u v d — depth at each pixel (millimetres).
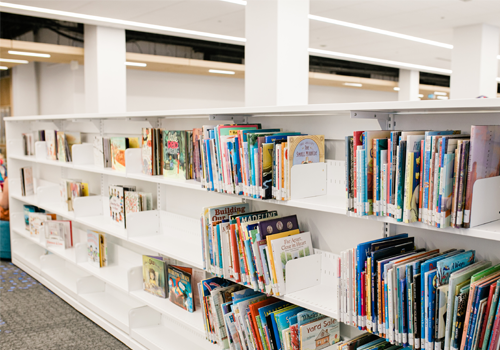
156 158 2850
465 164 1300
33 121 4996
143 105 8391
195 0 4684
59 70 7879
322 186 2086
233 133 2156
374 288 1554
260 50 3234
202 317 2590
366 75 9711
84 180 4203
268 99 3186
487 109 1488
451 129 1702
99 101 5922
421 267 1404
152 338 2891
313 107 1733
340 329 2193
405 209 1418
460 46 5984
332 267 2133
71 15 5270
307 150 2008
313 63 8727
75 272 4227
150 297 2936
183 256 2578
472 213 1315
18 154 4953
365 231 2025
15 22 5566
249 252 2023
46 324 3352
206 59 7418
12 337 3113
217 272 2252
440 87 11211
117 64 6059
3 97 8742
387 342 1707
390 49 7586
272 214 2291
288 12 3148
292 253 2045
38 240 4352
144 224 3100
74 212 3686
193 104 9141
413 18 5484
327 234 2193
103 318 3320
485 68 5895
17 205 4965
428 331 1388
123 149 3115
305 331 1921
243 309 2123
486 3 4820
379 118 1814
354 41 6918
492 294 1251
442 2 4781
